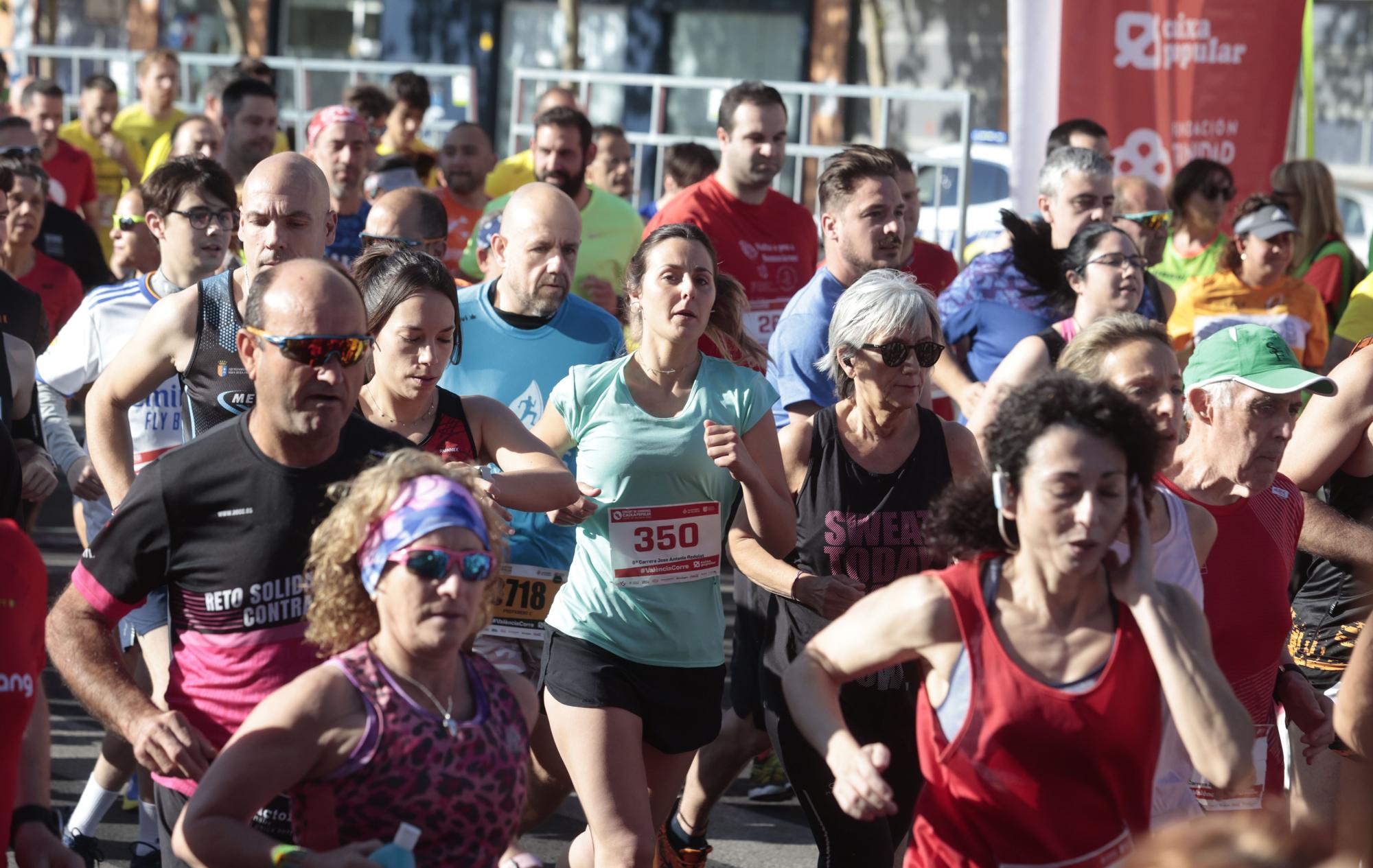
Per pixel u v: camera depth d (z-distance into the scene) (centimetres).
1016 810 1048
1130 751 1041
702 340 1925
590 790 1466
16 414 1795
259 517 1154
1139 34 3238
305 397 1141
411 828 955
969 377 2308
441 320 1447
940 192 3991
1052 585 1032
